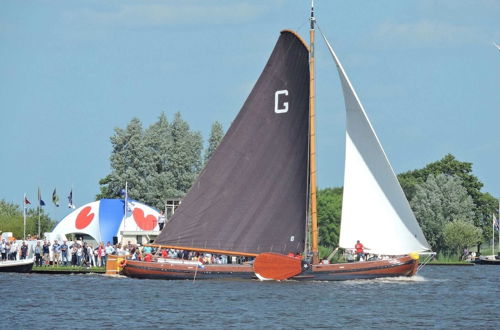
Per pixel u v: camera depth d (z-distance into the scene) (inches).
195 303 7337.6
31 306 7160.4
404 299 7755.9
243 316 6663.4
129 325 6240.2
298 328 6156.5
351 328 6186.0
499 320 6589.6
